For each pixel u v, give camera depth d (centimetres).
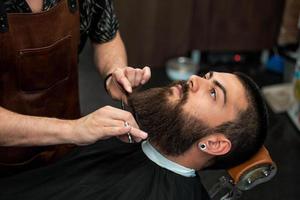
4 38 85
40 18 88
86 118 82
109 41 115
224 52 274
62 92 106
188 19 250
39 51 92
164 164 96
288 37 253
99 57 115
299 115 215
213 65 274
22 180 100
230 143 88
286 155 197
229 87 90
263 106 91
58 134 83
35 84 97
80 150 105
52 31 92
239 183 89
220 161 92
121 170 98
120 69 99
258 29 265
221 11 252
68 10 94
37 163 111
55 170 101
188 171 96
